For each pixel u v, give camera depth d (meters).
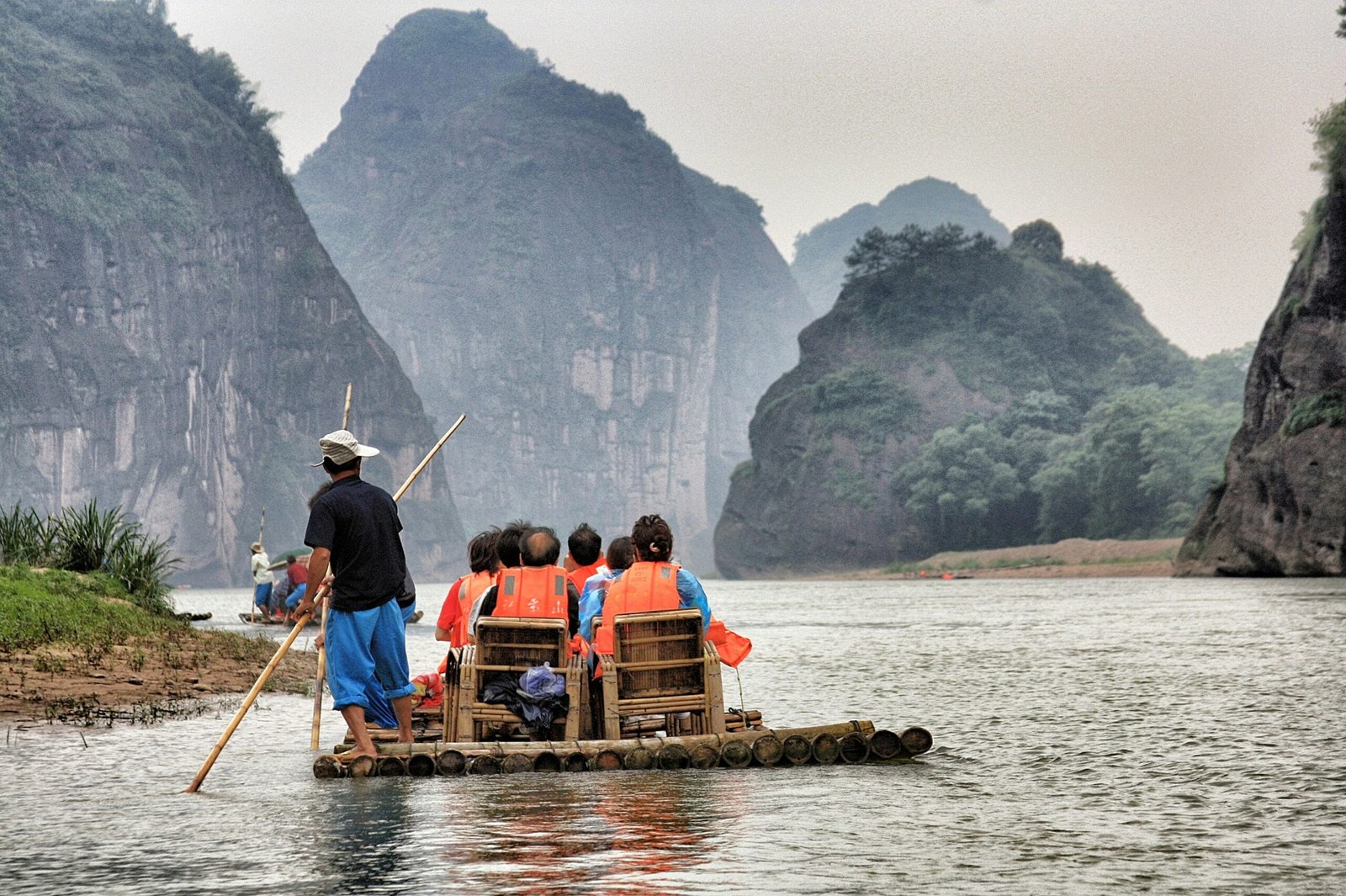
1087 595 71.38
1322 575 90.88
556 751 11.01
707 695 11.91
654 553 12.26
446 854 7.18
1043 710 15.52
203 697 17.45
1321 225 99.62
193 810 8.80
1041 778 10.22
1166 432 194.25
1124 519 195.50
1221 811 8.66
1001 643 30.28
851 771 10.73
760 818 8.38
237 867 6.87
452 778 10.49
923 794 9.44
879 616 50.22
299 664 24.16
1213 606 48.59
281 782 10.23
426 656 28.48
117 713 15.04
